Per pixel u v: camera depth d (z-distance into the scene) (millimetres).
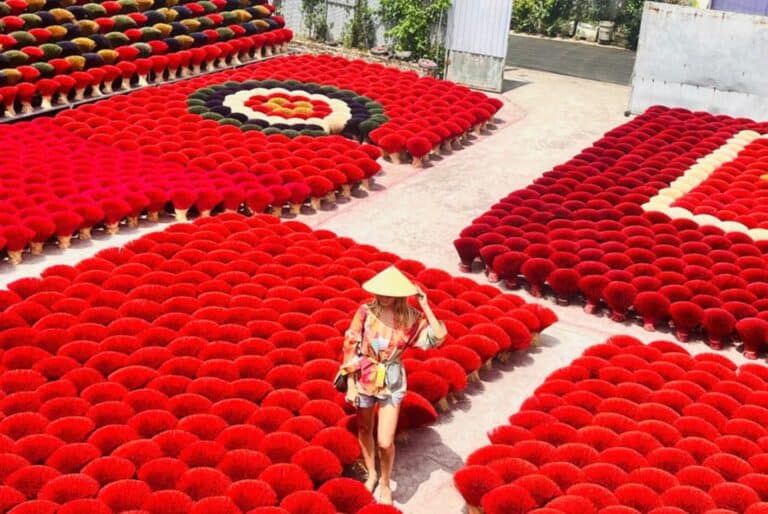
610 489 7840
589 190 15117
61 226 12711
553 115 20953
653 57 20719
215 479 7547
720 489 7715
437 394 9391
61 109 17406
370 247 12469
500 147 18516
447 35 23078
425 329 8023
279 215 14414
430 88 20047
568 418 8844
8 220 12438
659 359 10102
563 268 12312
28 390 8828
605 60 27422
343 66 21469
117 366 9273
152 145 15594
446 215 15086
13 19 17547
